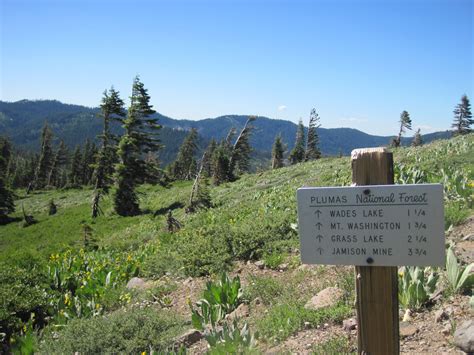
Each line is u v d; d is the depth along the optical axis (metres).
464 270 5.14
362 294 3.27
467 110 83.00
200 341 5.94
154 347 5.94
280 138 89.94
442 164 15.05
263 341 5.35
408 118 72.62
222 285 7.13
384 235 3.10
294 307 5.88
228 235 10.71
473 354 3.83
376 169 3.18
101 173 46.78
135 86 43.59
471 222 7.83
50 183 106.75
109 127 48.28
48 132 100.50
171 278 10.24
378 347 3.25
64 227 38.25
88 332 6.48
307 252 3.30
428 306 5.03
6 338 8.30
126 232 27.23
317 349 4.59
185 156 97.31
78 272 12.39
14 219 52.09
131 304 8.95
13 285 9.64
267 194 23.22
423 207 3.00
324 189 3.23
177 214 30.50
